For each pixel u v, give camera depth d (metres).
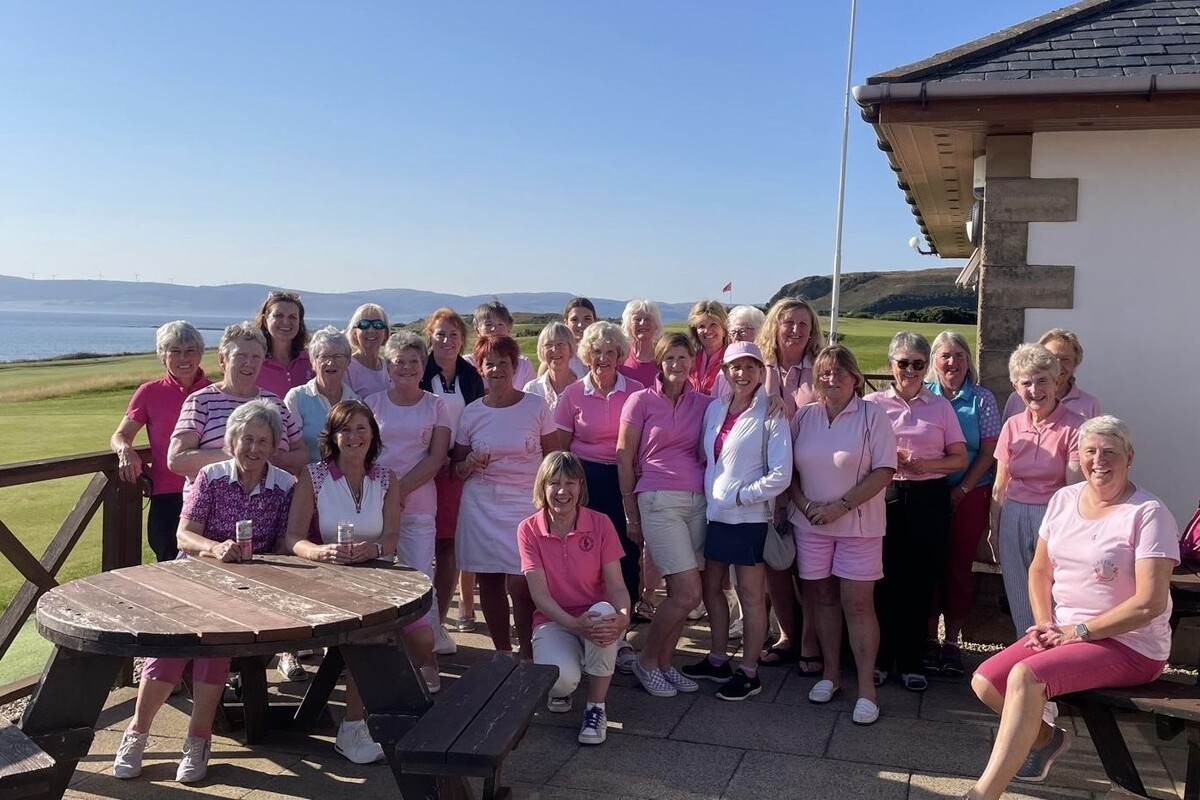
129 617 3.07
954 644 5.16
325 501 4.17
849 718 4.52
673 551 4.75
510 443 4.88
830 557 4.62
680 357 4.82
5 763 2.70
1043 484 4.56
